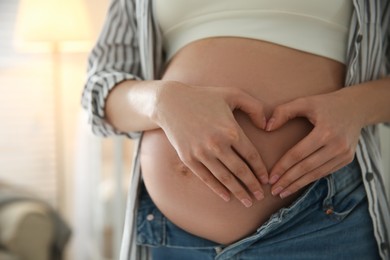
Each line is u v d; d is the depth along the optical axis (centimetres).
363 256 77
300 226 74
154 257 86
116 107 82
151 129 81
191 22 81
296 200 72
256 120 71
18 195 232
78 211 238
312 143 68
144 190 88
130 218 86
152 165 80
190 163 69
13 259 196
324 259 75
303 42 76
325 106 70
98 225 222
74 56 267
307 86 75
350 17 77
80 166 232
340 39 78
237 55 77
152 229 84
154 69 90
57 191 267
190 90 69
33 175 269
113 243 220
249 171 68
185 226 80
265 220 74
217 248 78
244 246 75
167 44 88
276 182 70
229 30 78
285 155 70
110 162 248
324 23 76
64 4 228
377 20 78
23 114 266
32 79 265
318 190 73
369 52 78
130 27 91
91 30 240
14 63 262
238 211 74
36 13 224
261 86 74
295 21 76
